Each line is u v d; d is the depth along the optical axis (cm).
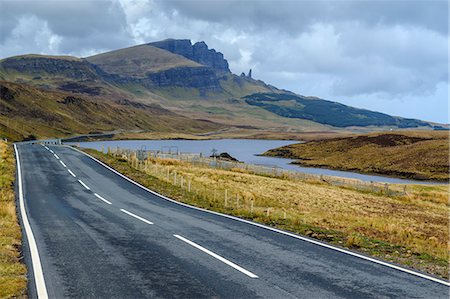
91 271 1000
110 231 1493
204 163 5672
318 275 980
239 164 5778
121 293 851
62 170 3706
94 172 3675
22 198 2289
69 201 2255
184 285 902
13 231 1417
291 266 1054
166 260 1102
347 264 1078
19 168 3681
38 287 884
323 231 1550
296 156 11056
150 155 5691
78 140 16050
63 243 1291
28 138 13312
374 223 2239
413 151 9250
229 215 1923
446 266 1107
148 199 2452
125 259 1111
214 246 1269
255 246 1273
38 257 1121
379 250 1277
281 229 1581
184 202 2389
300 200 3228
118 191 2733
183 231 1509
